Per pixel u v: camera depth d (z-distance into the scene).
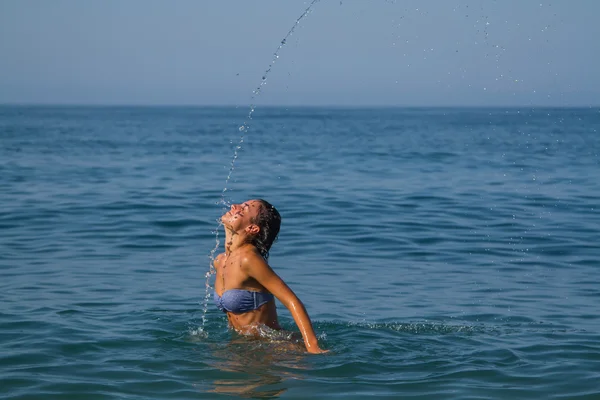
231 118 126.44
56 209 13.45
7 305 6.71
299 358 5.13
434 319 6.59
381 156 29.22
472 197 16.08
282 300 5.41
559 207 14.66
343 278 8.40
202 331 5.80
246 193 16.25
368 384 4.63
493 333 6.06
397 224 12.36
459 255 9.98
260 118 126.31
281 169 22.84
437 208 14.34
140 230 11.48
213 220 12.50
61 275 8.24
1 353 5.17
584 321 6.61
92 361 5.02
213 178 19.78
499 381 4.77
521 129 67.06
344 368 4.94
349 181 19.14
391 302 7.28
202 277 8.25
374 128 71.19
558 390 4.61
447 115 165.38
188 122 94.12
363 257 9.72
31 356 5.11
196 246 10.28
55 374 4.74
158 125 77.44
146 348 5.34
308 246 10.38
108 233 11.19
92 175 20.05
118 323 6.09
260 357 5.14
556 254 10.13
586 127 73.88
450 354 5.37
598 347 5.64
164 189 16.89
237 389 4.50
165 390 4.47
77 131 54.84
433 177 20.44
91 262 9.05
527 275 8.79
